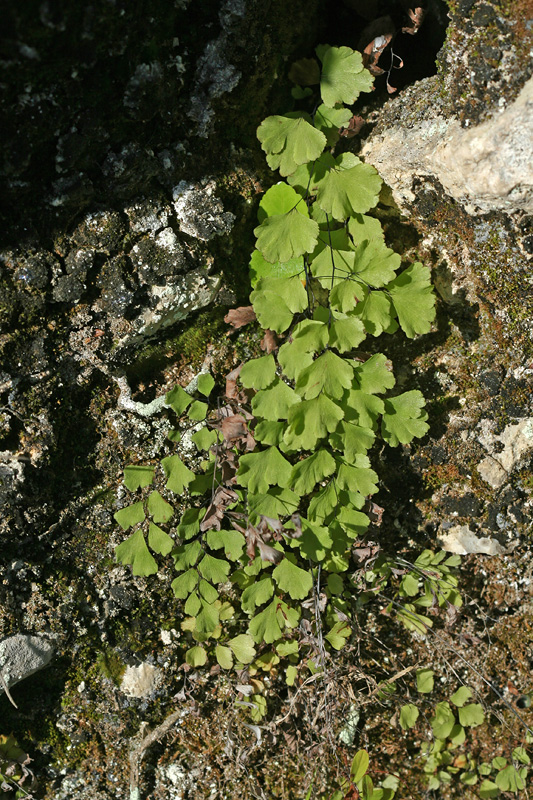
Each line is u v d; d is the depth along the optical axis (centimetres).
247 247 53
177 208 51
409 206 53
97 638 55
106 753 56
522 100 49
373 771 59
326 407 51
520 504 56
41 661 54
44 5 46
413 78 54
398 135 52
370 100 53
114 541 54
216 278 52
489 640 59
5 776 55
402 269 54
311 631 55
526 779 60
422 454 55
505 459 55
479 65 50
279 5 51
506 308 54
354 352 53
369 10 53
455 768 59
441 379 55
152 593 55
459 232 53
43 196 49
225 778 57
